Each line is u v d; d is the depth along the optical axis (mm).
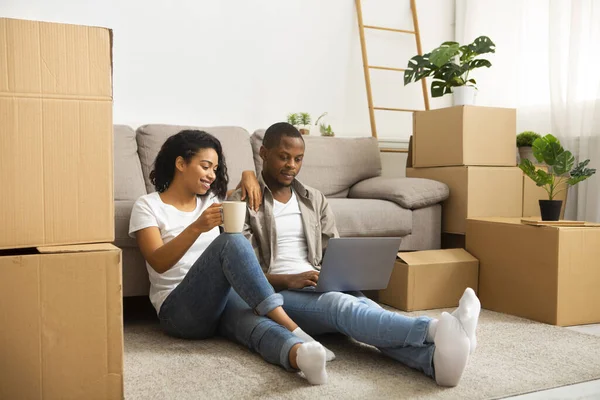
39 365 1051
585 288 2240
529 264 2309
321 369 1391
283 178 1978
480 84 3795
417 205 2721
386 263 1768
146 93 3127
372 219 2609
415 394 1354
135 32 3092
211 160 1909
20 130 1058
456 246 2910
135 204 1901
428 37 4016
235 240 1598
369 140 3342
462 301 1416
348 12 3703
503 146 2930
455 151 2852
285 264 1906
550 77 3199
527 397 1370
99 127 1124
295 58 3533
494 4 3691
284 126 1982
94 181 1123
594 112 2986
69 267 1069
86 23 2986
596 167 2980
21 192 1060
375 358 1665
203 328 1795
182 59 3207
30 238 1067
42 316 1051
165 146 1938
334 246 1640
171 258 1733
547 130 3393
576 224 2285
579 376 1530
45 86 1077
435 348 1415
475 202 2766
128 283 2115
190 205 1964
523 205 2912
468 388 1411
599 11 3002
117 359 1112
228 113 3340
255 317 1635
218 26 3295
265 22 3430
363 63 3650
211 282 1662
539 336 1987
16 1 2844
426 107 3787
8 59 1048
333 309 1640
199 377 1453
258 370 1513
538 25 3438
